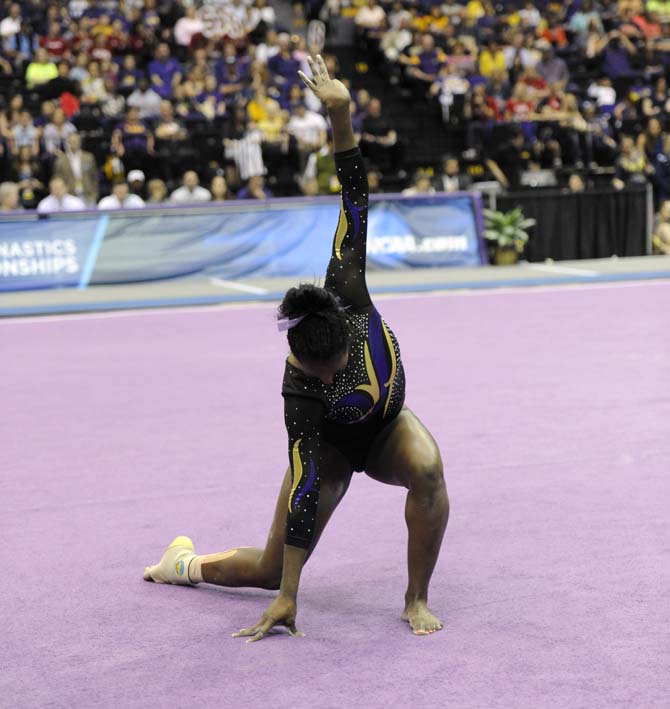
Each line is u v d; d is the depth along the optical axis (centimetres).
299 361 561
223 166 2989
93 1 3503
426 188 2847
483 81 3556
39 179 2789
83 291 2442
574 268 2709
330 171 2948
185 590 703
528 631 615
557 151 3278
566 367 1480
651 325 1848
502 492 904
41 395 1376
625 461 997
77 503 901
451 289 2430
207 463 1023
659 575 702
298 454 587
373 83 3769
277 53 3462
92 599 686
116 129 2958
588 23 3944
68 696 543
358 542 786
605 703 519
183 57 3494
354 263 596
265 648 600
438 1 4091
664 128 3469
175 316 2109
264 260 2659
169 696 539
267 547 650
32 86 3050
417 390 1342
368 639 610
